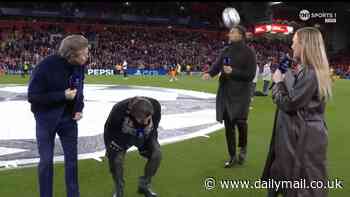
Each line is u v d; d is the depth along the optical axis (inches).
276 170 177.9
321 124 168.9
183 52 2220.7
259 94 776.9
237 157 297.7
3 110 522.9
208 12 2829.7
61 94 182.4
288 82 169.6
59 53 185.2
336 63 2389.3
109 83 1053.8
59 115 187.2
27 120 452.4
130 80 1218.0
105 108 548.4
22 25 2186.3
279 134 173.0
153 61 2046.0
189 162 292.0
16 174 255.3
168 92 808.3
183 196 223.9
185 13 2817.4
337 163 291.3
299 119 167.3
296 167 167.0
